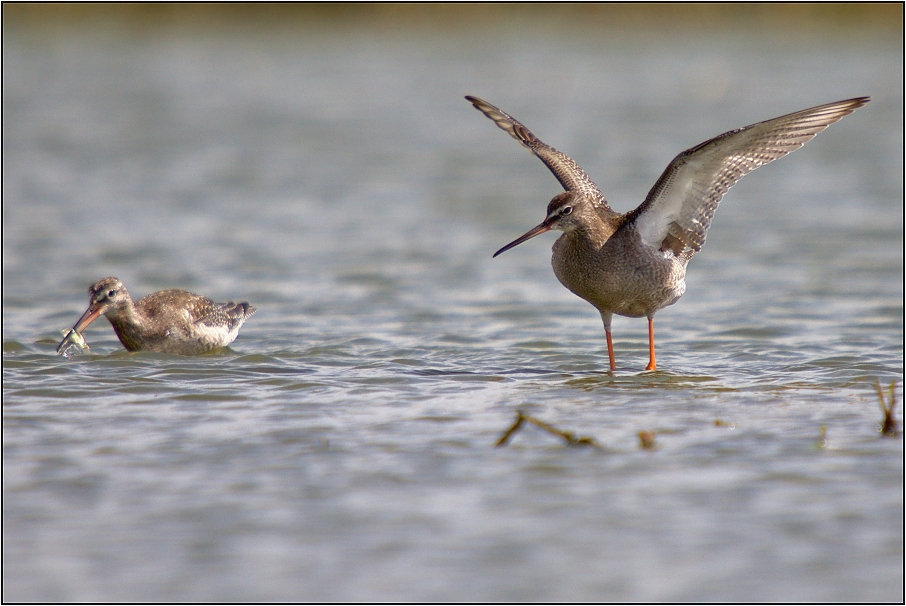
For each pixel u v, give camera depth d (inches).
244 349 639.1
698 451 434.0
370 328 690.8
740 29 2133.4
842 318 698.2
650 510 377.1
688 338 659.4
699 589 325.7
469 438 453.4
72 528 365.7
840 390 525.7
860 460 420.8
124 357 611.2
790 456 426.3
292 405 506.9
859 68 1812.3
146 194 1181.1
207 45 2082.9
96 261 899.4
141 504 384.2
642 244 569.0
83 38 2116.1
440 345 644.7
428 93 1755.7
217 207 1125.1
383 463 422.9
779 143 550.6
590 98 1679.4
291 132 1528.1
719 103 1612.9
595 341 657.6
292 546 353.4
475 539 357.4
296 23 2175.2
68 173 1280.8
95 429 466.9
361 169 1318.9
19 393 526.6
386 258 916.6
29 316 724.0
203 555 347.3
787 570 335.6
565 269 591.2
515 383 551.8
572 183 617.6
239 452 436.5
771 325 682.2
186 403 510.6
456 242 978.1
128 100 1712.6
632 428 465.4
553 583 329.4
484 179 1263.5
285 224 1050.7
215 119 1600.6
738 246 943.0
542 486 398.6
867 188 1183.6
